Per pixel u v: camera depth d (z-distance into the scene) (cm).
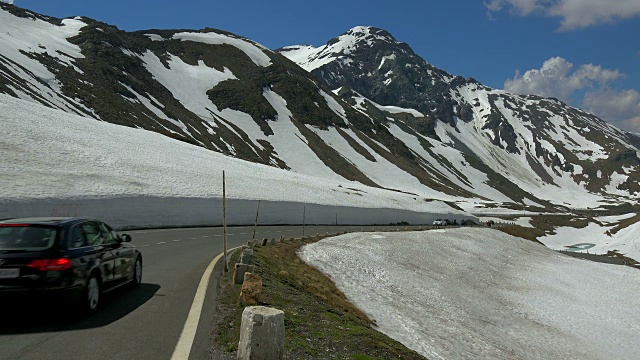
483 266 4394
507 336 2345
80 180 3903
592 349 2458
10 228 815
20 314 857
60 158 4628
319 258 2797
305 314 1061
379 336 1120
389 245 3978
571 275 5003
